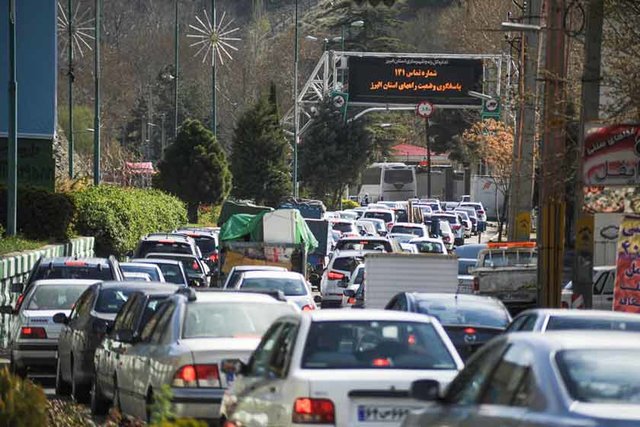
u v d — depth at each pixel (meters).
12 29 86.94
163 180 181.12
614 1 56.00
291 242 99.44
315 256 122.81
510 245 85.62
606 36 56.94
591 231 55.31
